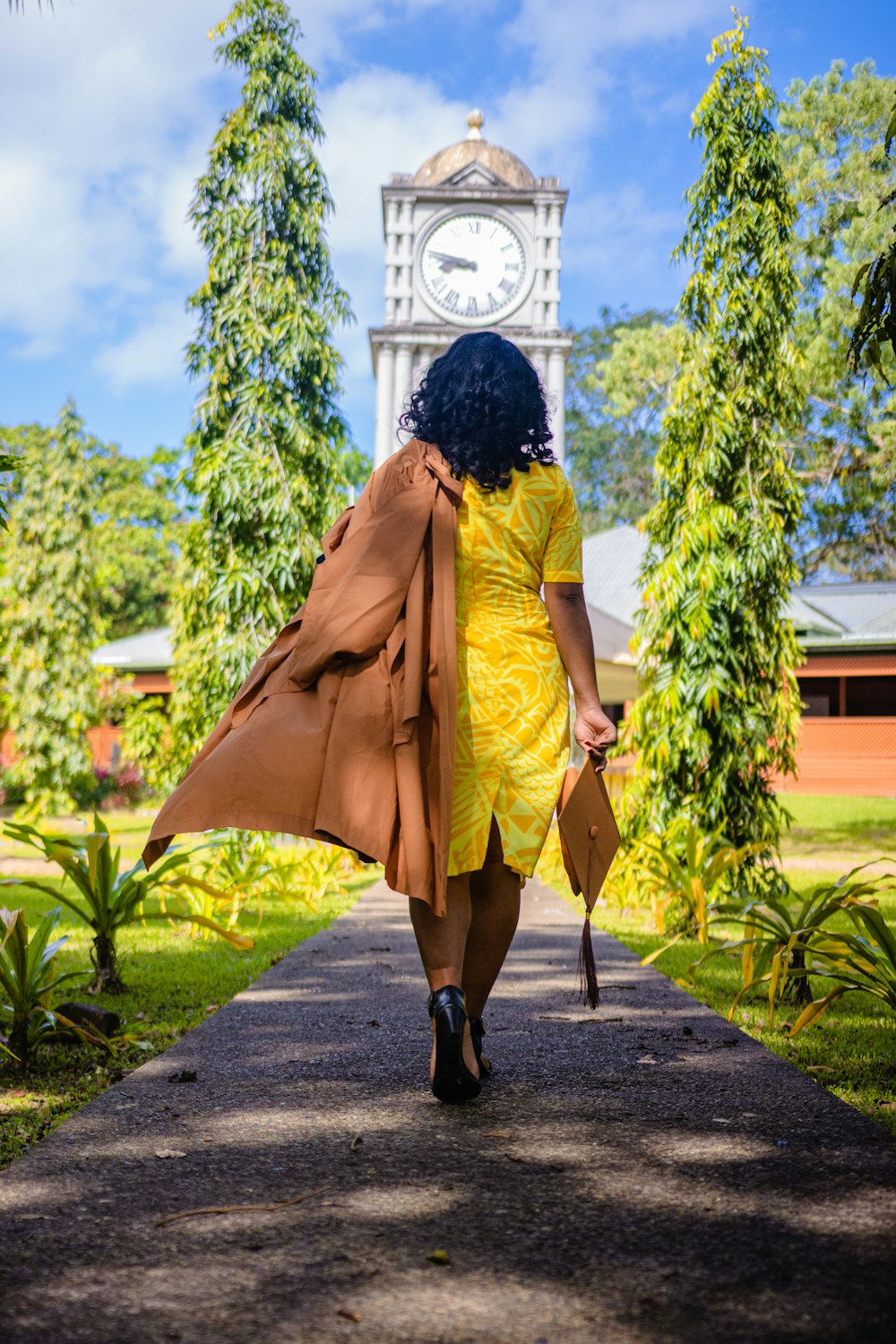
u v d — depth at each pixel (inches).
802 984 169.2
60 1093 116.7
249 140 322.0
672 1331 58.6
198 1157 88.1
